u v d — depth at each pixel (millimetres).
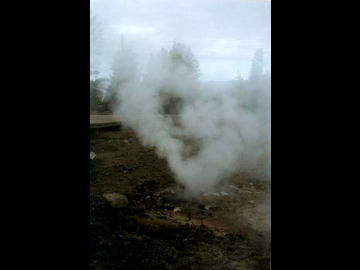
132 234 2900
